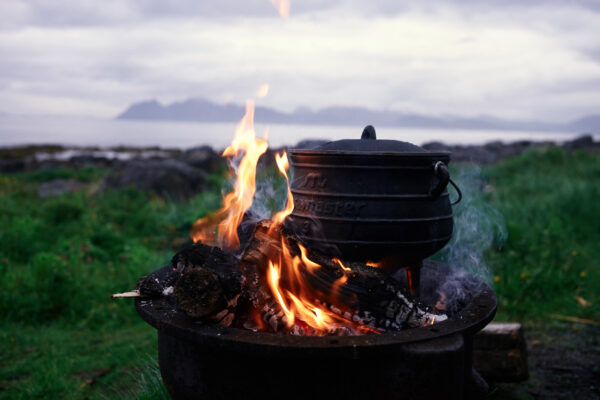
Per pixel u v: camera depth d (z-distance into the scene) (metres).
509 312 4.52
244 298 1.94
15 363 3.62
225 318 1.80
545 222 6.90
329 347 1.53
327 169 2.17
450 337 1.66
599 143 23.52
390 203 2.12
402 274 2.81
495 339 3.07
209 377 1.75
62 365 3.52
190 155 16.53
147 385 2.70
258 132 3.38
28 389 3.15
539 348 3.88
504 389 3.20
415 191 2.15
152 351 3.57
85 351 3.83
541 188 10.24
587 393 3.16
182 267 2.04
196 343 1.67
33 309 4.46
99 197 9.23
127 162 11.46
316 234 2.23
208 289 1.73
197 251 2.02
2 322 4.37
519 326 3.12
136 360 3.54
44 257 4.86
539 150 15.23
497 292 4.70
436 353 1.55
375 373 1.61
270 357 1.56
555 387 3.25
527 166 13.80
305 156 2.22
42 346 3.94
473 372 2.46
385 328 2.02
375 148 2.21
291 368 1.64
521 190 10.09
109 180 10.72
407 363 1.57
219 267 1.93
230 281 1.80
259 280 2.04
